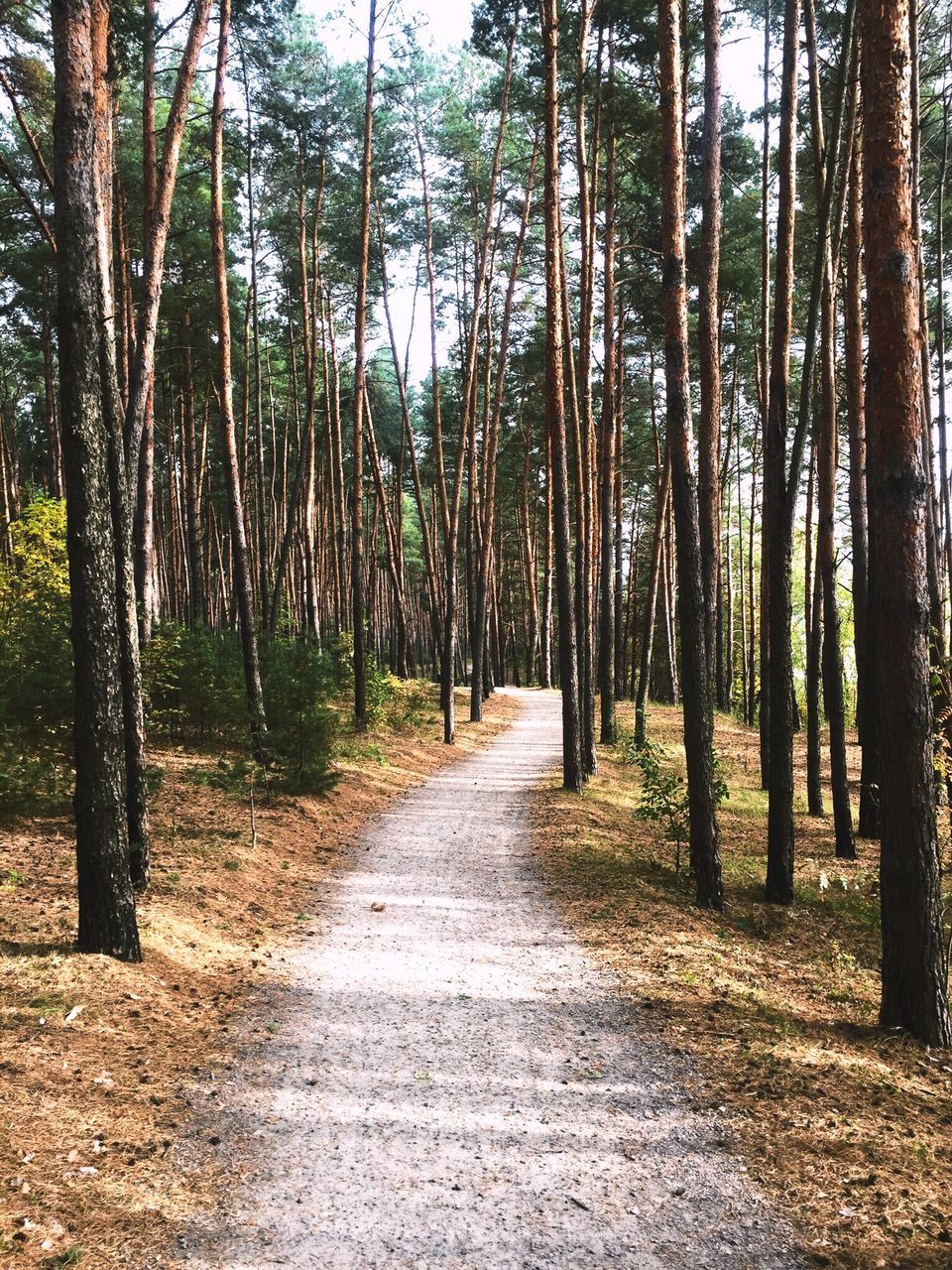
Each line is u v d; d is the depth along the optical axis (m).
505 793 17.08
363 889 10.31
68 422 6.56
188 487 25.55
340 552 31.52
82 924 6.79
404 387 28.27
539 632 46.50
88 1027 5.73
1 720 10.18
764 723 19.72
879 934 10.12
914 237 6.51
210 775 12.13
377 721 22.06
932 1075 5.89
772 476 10.94
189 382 25.64
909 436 6.46
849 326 13.13
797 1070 5.64
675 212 9.95
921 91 16.22
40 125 20.05
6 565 14.61
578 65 17.83
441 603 36.69
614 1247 3.91
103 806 6.79
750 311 25.42
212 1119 4.96
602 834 13.70
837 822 13.90
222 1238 3.93
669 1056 5.85
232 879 9.63
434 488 37.09
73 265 6.49
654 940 8.48
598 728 26.64
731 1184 4.39
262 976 7.33
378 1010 6.68
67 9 6.35
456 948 8.23
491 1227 4.04
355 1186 4.36
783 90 10.73
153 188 13.50
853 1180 4.39
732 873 12.40
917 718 6.57
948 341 19.64
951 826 8.80
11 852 8.98
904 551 6.54
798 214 18.09
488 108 24.19
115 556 8.39
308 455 29.73
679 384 10.00
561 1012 6.64
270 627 23.42
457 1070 5.66
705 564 12.49
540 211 25.33
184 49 10.78
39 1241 3.76
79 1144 4.51
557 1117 5.05
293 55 24.08
